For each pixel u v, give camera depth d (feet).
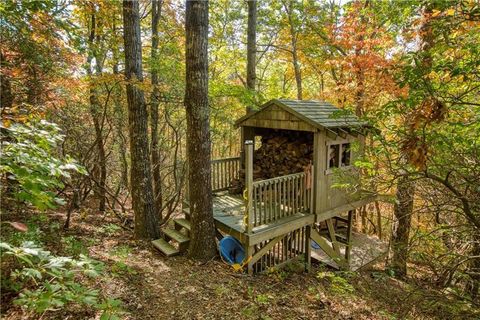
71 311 11.42
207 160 18.45
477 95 10.32
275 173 24.13
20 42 17.44
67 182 21.07
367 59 23.84
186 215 22.53
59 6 18.57
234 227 18.98
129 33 19.88
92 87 23.76
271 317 14.25
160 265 17.85
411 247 13.17
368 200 25.85
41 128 9.21
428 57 9.18
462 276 11.71
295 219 20.56
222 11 49.57
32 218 19.83
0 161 6.93
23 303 6.67
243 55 48.80
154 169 32.60
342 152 23.39
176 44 35.47
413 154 8.60
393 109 10.54
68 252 15.88
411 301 13.51
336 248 24.52
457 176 10.61
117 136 34.37
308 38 39.40
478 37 9.84
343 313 16.20
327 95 33.27
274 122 22.82
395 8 15.99
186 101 17.79
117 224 25.05
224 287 16.25
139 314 12.84
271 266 20.67
